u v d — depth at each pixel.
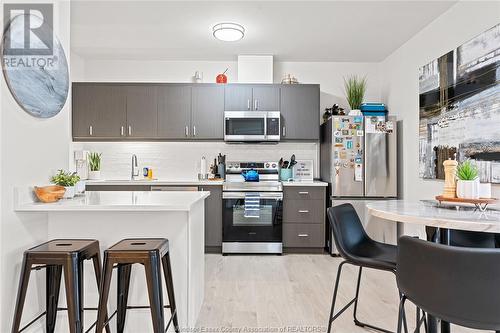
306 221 4.04
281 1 2.94
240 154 4.58
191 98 4.29
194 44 4.00
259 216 3.98
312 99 4.31
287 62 4.65
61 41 2.14
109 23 3.41
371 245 2.06
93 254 1.74
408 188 3.80
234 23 3.39
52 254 1.54
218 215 4.05
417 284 1.20
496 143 2.36
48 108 1.99
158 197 2.18
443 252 1.11
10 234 1.70
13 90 1.70
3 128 1.65
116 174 4.56
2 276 1.65
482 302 1.06
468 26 2.74
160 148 4.58
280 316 2.33
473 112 2.61
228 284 2.94
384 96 4.52
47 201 1.83
